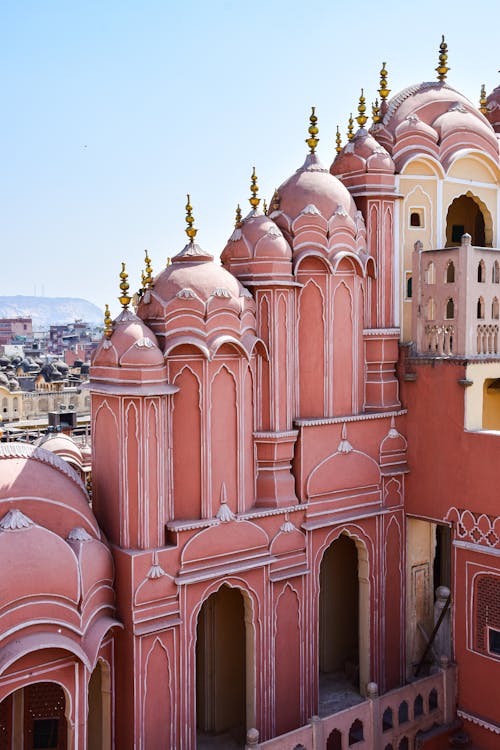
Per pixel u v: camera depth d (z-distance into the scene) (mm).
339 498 10734
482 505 10312
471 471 10461
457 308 10547
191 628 9117
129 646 8648
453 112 12047
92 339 128375
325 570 12414
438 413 10898
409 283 11570
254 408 9977
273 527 9984
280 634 10094
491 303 10820
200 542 9148
